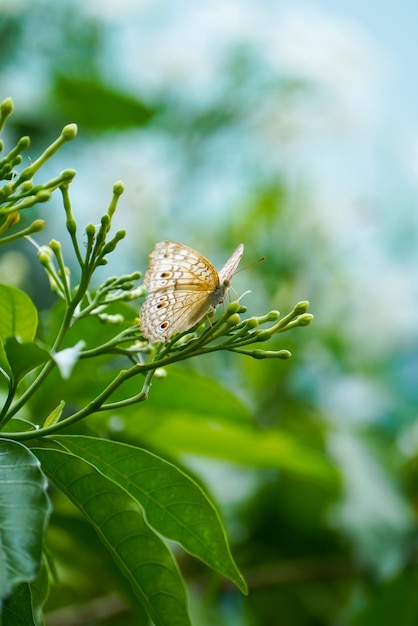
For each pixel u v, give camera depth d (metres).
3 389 0.70
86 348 0.71
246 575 0.85
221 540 0.63
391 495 0.86
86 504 0.62
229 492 0.86
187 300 0.63
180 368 0.74
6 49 1.03
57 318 0.71
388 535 0.83
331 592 0.88
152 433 0.77
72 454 0.61
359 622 0.83
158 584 0.62
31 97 0.96
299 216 1.03
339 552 0.86
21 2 1.04
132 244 1.02
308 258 1.03
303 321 0.61
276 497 0.86
